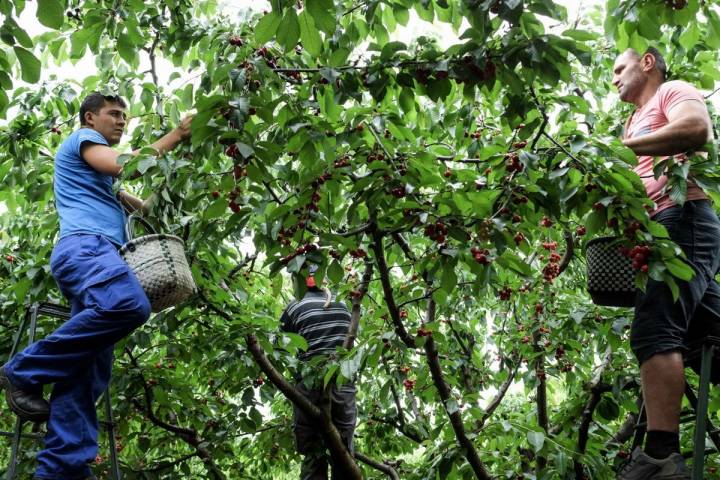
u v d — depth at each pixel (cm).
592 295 337
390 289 395
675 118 317
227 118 286
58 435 307
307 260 315
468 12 281
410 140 349
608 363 543
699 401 290
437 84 312
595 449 513
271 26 269
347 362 423
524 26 281
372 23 400
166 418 650
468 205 324
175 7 435
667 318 302
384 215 352
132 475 586
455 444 486
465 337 674
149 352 636
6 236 598
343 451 501
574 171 318
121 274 318
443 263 344
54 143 529
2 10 293
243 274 549
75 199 343
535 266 625
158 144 324
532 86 313
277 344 504
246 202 343
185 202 380
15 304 515
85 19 399
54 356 308
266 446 681
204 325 525
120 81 443
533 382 546
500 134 461
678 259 294
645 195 311
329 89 338
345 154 342
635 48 338
